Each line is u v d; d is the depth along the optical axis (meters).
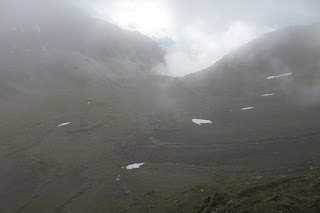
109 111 159.62
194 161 80.31
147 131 117.06
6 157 96.50
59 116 150.50
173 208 36.47
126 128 125.12
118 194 66.00
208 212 28.98
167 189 56.78
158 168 79.19
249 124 108.44
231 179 43.84
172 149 92.38
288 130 92.12
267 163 71.00
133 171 79.38
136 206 47.66
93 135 118.81
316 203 22.28
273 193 27.48
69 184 75.44
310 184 28.34
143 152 93.19
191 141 98.31
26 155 97.88
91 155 95.25
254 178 40.75
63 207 63.50
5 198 70.06
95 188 71.50
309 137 83.00
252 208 24.66
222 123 116.69
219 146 89.19
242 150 82.50
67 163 89.31
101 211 56.06
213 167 74.44
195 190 42.41
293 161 69.06
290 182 32.75
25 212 62.75
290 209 22.20
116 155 93.81
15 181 78.88
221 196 30.88
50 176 80.94
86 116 150.00
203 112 140.75
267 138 88.50
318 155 69.56
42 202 66.69
